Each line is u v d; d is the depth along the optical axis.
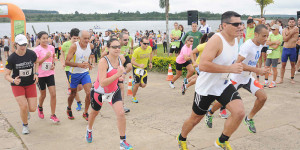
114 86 3.82
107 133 4.69
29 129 4.96
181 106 6.19
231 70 3.01
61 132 4.79
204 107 3.42
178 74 7.70
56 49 17.27
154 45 17.81
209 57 3.06
